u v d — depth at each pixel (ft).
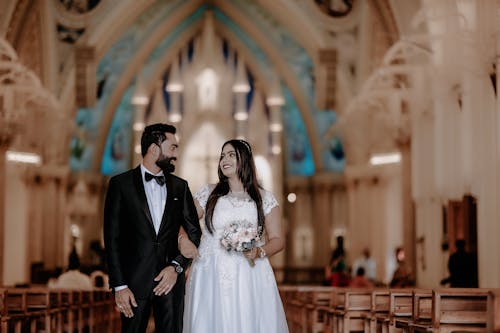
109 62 117.29
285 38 121.19
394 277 74.74
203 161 126.21
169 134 26.23
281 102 125.80
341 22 102.32
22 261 106.22
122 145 128.47
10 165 103.91
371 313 40.60
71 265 67.67
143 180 26.03
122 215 25.86
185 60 127.44
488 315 22.36
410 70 78.43
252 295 26.76
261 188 27.32
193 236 26.27
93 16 101.04
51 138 92.94
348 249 126.93
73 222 122.11
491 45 58.34
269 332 26.91
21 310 40.93
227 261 26.66
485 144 60.23
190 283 27.20
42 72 101.60
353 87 104.32
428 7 65.36
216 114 127.13
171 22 118.62
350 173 114.62
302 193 130.41
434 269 80.07
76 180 123.24
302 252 130.00
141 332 25.59
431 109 79.77
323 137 127.34
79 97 103.81
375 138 94.84
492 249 58.29
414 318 31.76
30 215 111.04
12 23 83.25
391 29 86.63
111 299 67.82
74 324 51.26
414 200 82.64
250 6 119.96
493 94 60.08
